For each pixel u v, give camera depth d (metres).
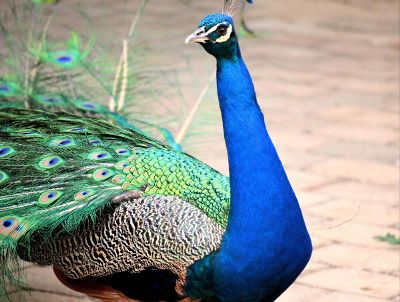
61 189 7.38
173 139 8.96
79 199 7.22
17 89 9.29
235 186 6.76
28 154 7.78
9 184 7.57
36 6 10.52
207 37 6.57
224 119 6.76
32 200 7.38
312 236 10.26
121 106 9.59
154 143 8.04
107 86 9.73
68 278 7.41
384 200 11.34
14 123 8.27
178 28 18.70
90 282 7.34
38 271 9.40
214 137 12.42
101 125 8.28
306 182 11.90
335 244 10.08
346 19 21.64
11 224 7.22
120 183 7.37
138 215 7.07
